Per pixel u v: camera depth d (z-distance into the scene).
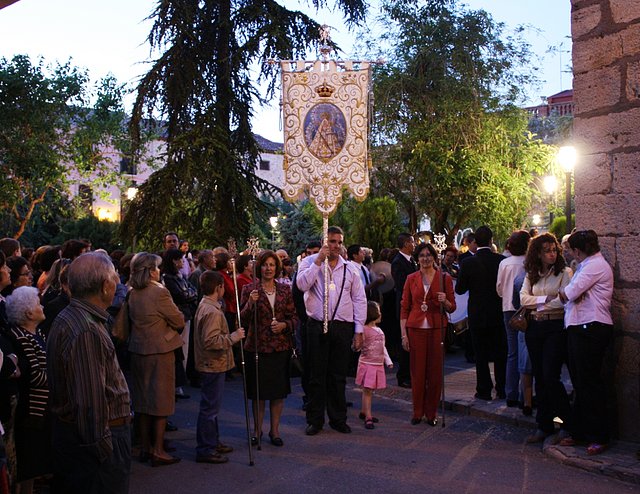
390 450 7.27
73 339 4.00
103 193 33.75
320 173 8.58
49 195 36.16
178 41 19.72
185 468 6.70
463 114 21.31
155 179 20.16
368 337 8.24
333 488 6.14
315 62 8.66
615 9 7.20
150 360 6.71
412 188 22.41
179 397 9.91
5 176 28.64
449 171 20.75
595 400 6.81
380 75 21.55
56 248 8.46
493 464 6.76
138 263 6.79
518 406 8.69
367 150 8.57
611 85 7.23
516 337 8.65
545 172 22.39
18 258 7.04
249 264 11.00
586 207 7.43
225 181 19.73
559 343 7.21
